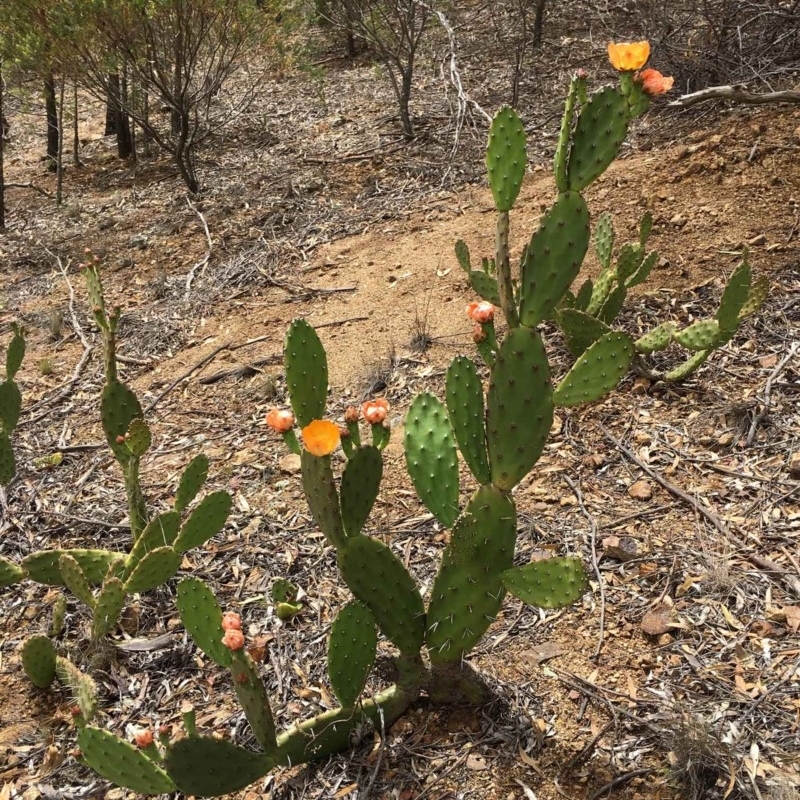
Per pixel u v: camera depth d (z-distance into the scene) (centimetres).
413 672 287
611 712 282
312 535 393
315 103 938
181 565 385
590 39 898
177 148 773
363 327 547
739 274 386
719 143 608
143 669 338
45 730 321
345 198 724
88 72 813
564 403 256
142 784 248
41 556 366
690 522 358
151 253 704
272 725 260
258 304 603
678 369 433
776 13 714
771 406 409
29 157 1030
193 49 789
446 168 727
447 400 267
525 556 352
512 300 254
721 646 299
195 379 538
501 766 271
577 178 244
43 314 642
